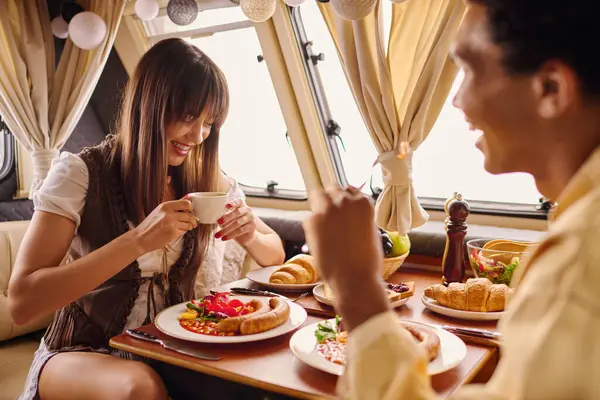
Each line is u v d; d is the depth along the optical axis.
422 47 1.96
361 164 3.07
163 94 1.54
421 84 1.92
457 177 2.71
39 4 2.92
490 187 2.63
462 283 1.66
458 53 0.55
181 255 1.69
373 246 0.59
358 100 2.06
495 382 0.47
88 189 1.58
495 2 0.50
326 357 1.14
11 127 2.83
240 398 1.21
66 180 1.55
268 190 3.36
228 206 1.73
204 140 1.75
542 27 0.47
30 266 1.44
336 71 2.92
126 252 1.40
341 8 1.54
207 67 1.58
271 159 3.33
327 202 0.61
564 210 0.50
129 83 1.63
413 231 2.22
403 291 1.60
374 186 3.02
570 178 0.51
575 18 0.45
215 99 1.59
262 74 3.15
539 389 0.42
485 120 0.53
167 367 1.30
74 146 3.45
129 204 1.61
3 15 2.74
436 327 1.29
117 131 1.75
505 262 1.61
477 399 0.48
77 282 1.37
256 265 2.45
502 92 0.51
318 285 1.74
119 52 3.45
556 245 0.47
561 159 0.51
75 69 2.94
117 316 1.57
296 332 1.28
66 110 2.94
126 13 3.25
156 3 2.33
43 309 1.37
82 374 1.33
